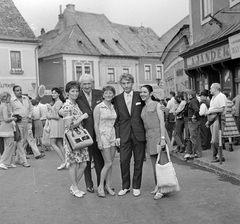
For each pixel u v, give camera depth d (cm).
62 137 800
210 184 598
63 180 681
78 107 567
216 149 765
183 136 961
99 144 542
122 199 532
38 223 443
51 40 3862
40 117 1136
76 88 554
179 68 1720
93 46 3706
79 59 3531
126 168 556
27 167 848
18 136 853
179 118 925
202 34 1302
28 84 2828
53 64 3541
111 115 548
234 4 1040
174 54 1848
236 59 1030
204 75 1279
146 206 493
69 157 554
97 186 589
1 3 2900
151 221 432
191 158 848
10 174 766
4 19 2800
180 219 434
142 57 4106
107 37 4056
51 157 1002
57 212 484
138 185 551
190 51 1246
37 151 988
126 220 439
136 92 563
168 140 543
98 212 476
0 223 448
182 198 523
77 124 544
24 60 2803
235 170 665
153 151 540
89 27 4047
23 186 646
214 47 1078
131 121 545
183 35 1510
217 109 727
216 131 753
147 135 546
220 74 1145
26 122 896
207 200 506
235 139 987
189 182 620
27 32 2827
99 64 3694
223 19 1116
